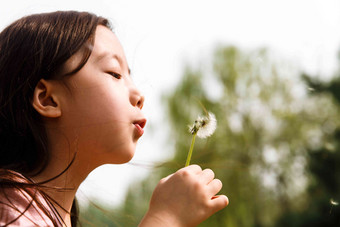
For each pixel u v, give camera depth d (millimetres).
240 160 4941
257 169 4922
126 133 880
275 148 5117
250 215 4777
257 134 5148
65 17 909
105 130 871
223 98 5285
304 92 5344
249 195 4805
